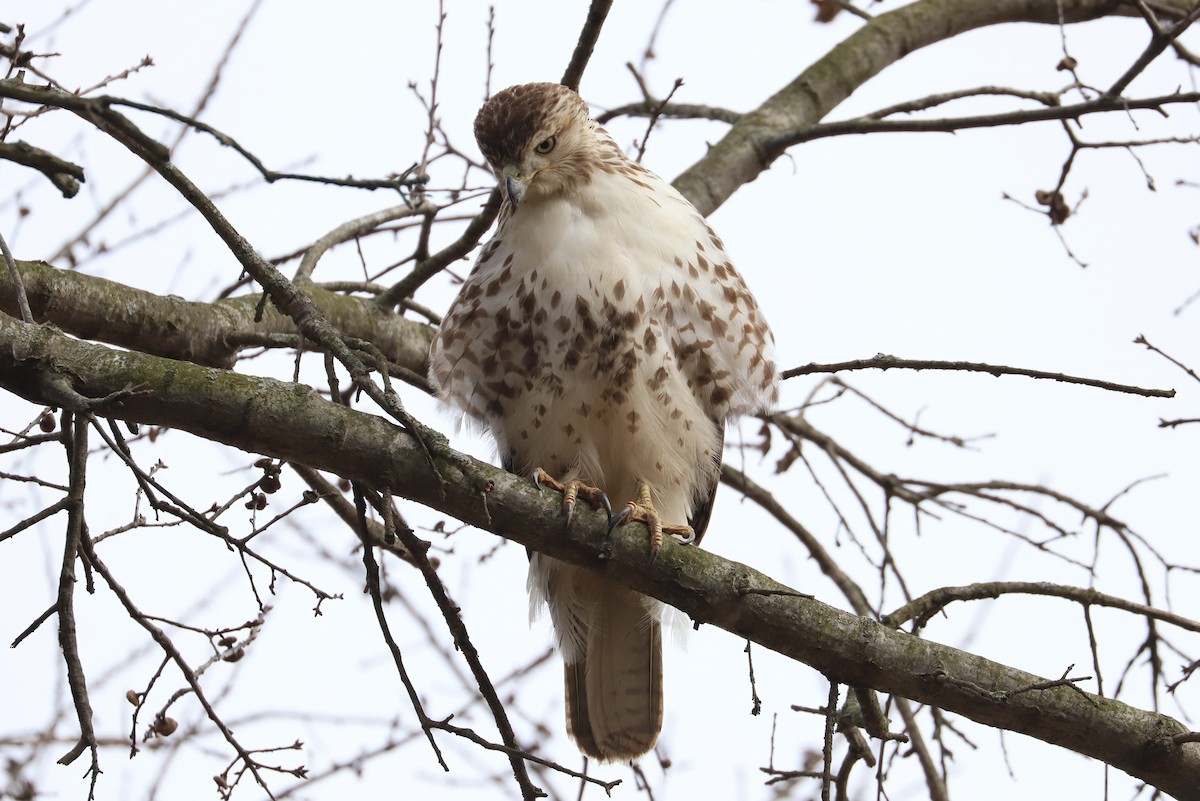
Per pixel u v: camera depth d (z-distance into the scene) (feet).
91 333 31.96
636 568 25.17
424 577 23.71
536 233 31.12
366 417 23.81
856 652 24.93
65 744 37.04
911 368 28.96
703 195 39.58
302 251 38.32
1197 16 34.53
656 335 30.89
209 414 23.20
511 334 31.22
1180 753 24.97
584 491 25.49
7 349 22.52
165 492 22.99
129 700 26.25
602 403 31.24
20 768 36.24
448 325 32.22
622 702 34.30
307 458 23.57
